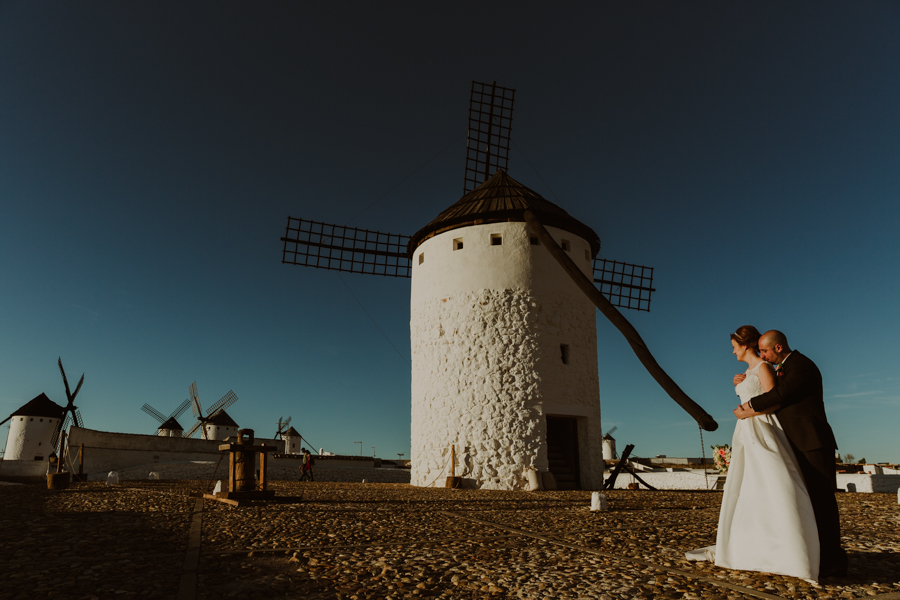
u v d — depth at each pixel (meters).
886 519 6.53
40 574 3.56
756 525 3.50
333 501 8.78
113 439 22.67
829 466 3.45
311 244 20.67
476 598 3.10
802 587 3.20
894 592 3.10
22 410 50.75
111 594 3.12
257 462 24.77
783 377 3.55
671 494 11.83
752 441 3.61
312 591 3.25
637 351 5.91
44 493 10.66
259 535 5.14
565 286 16.34
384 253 21.33
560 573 3.62
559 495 11.41
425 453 16.12
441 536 5.14
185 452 24.97
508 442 14.91
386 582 3.43
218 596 3.12
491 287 15.98
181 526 5.72
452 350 16.08
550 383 15.39
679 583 3.32
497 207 16.58
